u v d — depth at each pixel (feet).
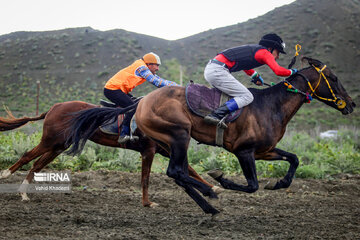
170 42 211.82
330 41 183.42
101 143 22.58
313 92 19.58
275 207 22.16
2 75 171.22
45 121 22.16
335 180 32.04
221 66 17.93
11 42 213.66
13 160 32.24
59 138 22.04
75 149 19.62
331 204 23.18
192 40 209.87
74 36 209.46
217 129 17.42
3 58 192.03
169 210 20.77
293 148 42.42
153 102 17.53
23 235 14.75
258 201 23.80
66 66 177.58
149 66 22.40
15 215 17.70
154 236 15.05
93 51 191.01
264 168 33.99
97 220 17.57
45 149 22.25
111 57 185.06
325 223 17.92
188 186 17.90
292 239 15.25
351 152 42.16
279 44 19.08
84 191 25.20
